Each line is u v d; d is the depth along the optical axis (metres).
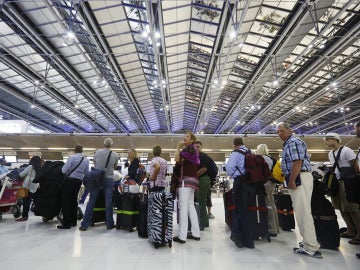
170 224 2.95
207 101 15.88
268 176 3.11
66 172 4.03
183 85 15.16
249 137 12.59
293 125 21.02
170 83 13.77
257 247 2.96
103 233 3.61
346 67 11.38
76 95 14.63
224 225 4.34
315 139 12.56
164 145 13.15
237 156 3.19
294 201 2.75
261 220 3.19
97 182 3.82
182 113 21.81
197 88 15.59
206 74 12.86
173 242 3.14
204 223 3.98
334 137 3.37
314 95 13.28
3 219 4.91
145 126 22.31
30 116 18.52
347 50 10.27
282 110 18.33
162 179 3.46
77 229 3.89
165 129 26.91
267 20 8.64
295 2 7.64
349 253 2.73
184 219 3.16
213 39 9.90
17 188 4.98
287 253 2.72
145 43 9.77
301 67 11.62
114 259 2.46
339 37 9.05
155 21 8.23
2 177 4.68
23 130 13.25
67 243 3.03
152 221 2.93
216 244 3.06
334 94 14.80
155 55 9.55
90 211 3.84
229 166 3.20
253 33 9.43
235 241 2.95
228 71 12.87
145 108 18.84
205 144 13.05
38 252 2.66
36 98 15.23
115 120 19.34
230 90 15.59
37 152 13.25
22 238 3.28
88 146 13.12
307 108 17.28
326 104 16.42
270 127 21.55
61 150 13.23
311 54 10.51
